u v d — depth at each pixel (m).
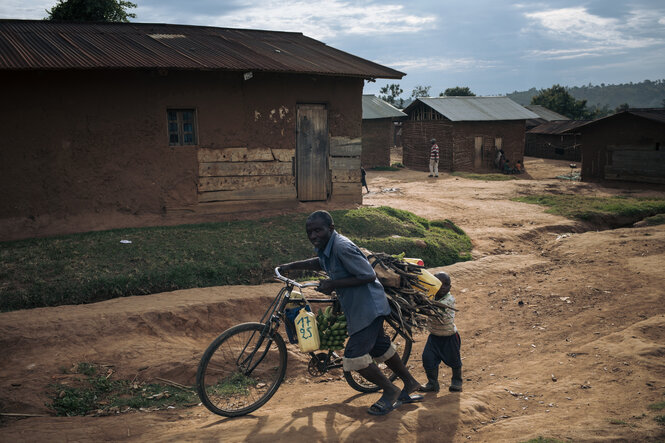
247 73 10.90
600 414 3.92
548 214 15.05
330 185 12.91
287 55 12.59
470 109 30.88
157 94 10.55
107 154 10.24
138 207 10.63
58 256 8.12
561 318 7.06
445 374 5.52
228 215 11.41
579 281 8.63
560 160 40.28
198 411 4.50
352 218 11.33
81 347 5.71
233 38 13.45
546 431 3.57
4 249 8.41
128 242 8.91
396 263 4.43
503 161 31.03
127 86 10.27
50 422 4.10
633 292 7.87
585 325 6.68
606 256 10.14
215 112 11.16
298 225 10.73
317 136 12.64
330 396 4.82
